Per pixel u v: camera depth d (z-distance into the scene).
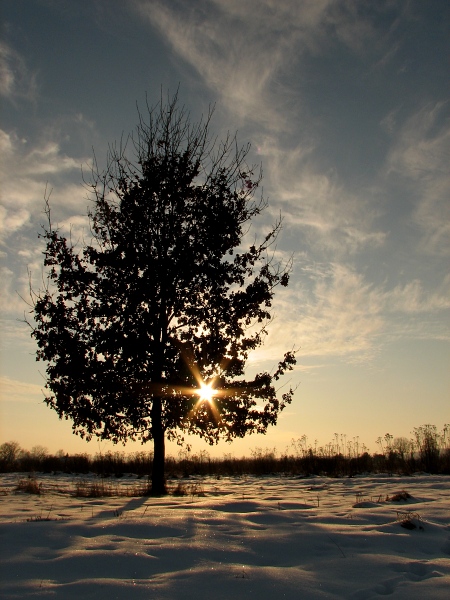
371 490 12.88
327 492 12.80
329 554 5.42
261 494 12.59
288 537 5.91
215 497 11.53
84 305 13.81
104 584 4.12
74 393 13.09
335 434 24.91
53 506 8.99
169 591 4.02
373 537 6.04
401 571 4.88
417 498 10.04
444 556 5.57
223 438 14.05
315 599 3.95
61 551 5.16
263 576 4.43
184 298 14.19
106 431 13.45
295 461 24.61
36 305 13.65
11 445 39.25
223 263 14.56
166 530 6.15
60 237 14.21
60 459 27.61
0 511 8.20
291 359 14.41
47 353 13.26
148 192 14.38
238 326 14.24
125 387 13.14
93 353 13.50
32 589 4.02
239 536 5.93
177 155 15.07
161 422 13.53
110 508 8.47
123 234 14.41
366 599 4.03
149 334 13.94
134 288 13.74
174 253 14.02
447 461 20.97
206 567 4.69
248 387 13.90
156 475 13.23
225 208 14.58
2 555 5.00
